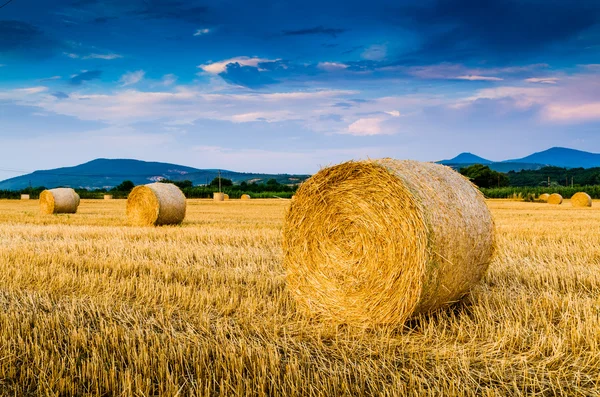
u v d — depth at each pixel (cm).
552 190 6125
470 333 507
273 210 2927
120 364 452
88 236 1322
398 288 570
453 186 618
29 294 666
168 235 1323
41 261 916
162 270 840
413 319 573
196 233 1354
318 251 657
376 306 589
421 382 412
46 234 1366
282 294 701
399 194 577
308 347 501
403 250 568
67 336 518
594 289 684
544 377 421
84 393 412
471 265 604
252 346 484
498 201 5106
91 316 587
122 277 779
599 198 5922
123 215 2338
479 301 604
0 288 723
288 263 691
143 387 414
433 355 470
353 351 489
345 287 622
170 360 461
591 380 411
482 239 618
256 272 833
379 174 600
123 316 587
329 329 569
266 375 423
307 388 408
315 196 667
